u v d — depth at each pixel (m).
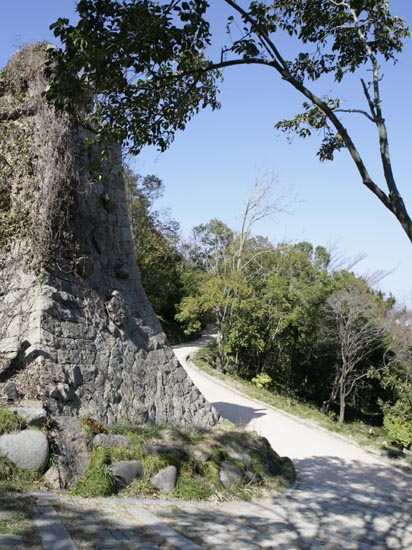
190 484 6.85
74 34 5.27
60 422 6.49
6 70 8.75
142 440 7.35
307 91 5.24
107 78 5.83
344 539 6.06
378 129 5.22
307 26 6.68
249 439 9.38
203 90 6.94
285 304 23.75
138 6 5.30
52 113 8.09
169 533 4.88
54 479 5.71
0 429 5.64
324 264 24.98
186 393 9.94
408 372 19.45
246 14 5.34
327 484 9.65
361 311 21.88
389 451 13.44
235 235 24.78
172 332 33.62
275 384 25.33
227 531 5.41
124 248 9.81
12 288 7.77
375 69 5.49
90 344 8.09
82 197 8.85
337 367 23.47
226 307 24.23
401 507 8.40
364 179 4.98
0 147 8.34
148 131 6.52
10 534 4.06
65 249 8.25
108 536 4.50
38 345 7.13
